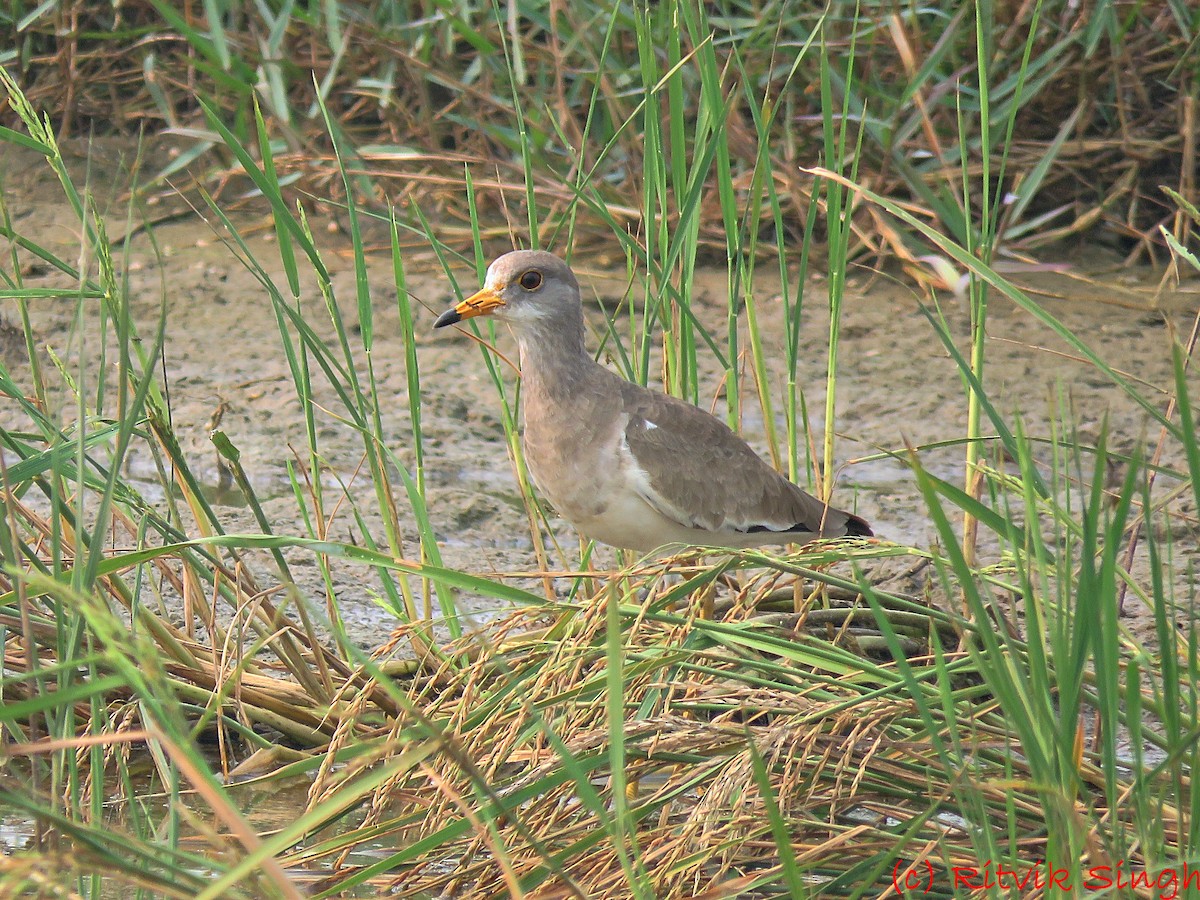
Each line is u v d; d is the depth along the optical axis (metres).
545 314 9.67
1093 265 17.83
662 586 8.62
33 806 5.18
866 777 7.45
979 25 9.09
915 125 16.06
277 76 17.00
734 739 7.21
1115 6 17.86
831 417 9.93
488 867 7.26
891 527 12.62
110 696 9.32
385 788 7.69
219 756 9.41
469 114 18.14
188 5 18.06
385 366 15.41
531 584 11.30
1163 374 15.31
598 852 7.02
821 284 17.19
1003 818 7.29
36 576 5.02
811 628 10.09
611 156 17.88
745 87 9.77
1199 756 6.03
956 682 9.66
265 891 5.42
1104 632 5.63
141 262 16.88
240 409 14.38
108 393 14.17
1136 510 12.43
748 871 7.48
